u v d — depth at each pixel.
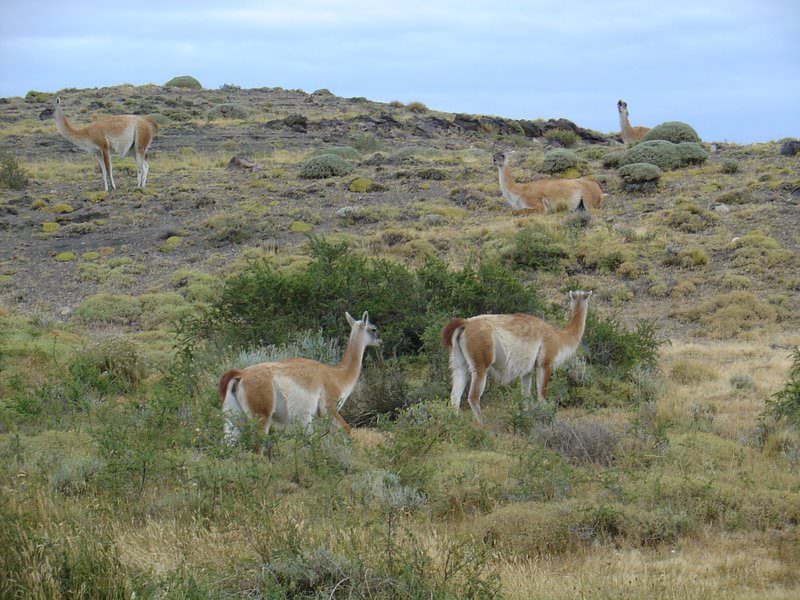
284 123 84.31
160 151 72.56
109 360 28.50
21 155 70.94
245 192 57.22
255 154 71.06
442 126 89.31
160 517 14.73
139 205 54.38
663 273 40.69
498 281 30.88
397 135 83.25
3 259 46.78
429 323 28.58
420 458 18.06
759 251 41.41
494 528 14.55
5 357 29.45
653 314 36.81
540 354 23.03
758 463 18.25
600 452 19.16
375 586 11.56
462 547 12.88
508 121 91.31
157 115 86.00
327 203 54.19
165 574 11.55
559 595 11.96
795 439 19.86
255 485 15.82
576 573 13.18
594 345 28.31
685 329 34.97
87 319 38.34
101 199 56.09
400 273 31.25
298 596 11.36
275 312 30.34
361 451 19.17
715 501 15.73
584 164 59.66
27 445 18.88
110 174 56.78
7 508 12.66
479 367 22.36
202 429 18.58
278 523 13.38
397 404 24.31
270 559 11.97
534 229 44.47
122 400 25.08
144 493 15.95
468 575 11.62
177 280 42.72
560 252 42.38
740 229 44.97
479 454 18.41
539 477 16.69
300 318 29.91
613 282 40.16
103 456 17.19
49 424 21.94
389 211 51.00
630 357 27.98
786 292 37.84
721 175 54.34
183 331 31.98
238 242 48.12
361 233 48.50
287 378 18.25
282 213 52.06
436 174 58.78
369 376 25.50
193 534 13.20
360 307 29.75
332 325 29.67
